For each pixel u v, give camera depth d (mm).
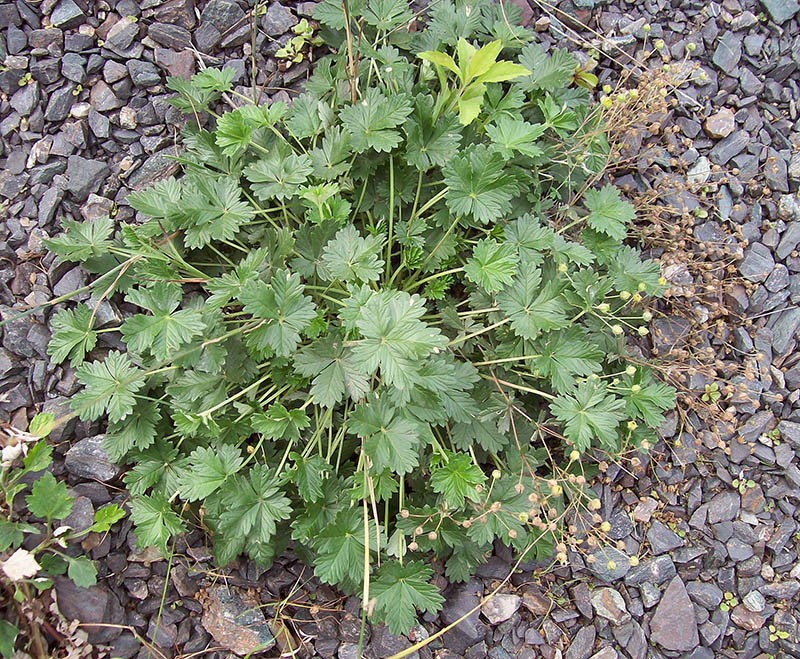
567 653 547
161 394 517
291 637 527
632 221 625
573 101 591
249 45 585
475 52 477
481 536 495
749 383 605
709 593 569
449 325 526
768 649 565
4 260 540
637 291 550
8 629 464
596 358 502
